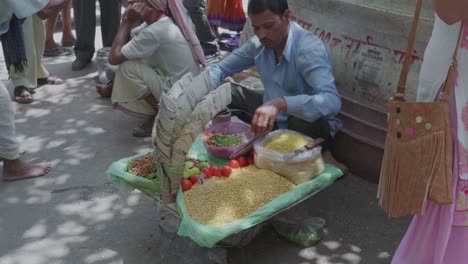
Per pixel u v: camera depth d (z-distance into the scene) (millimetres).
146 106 4344
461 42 2002
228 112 3846
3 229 3270
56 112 4832
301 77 3350
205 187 2863
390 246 3074
